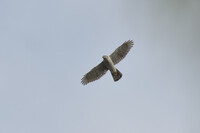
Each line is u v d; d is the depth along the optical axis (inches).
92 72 1665.8
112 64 1648.6
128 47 1660.9
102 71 1664.6
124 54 1658.5
